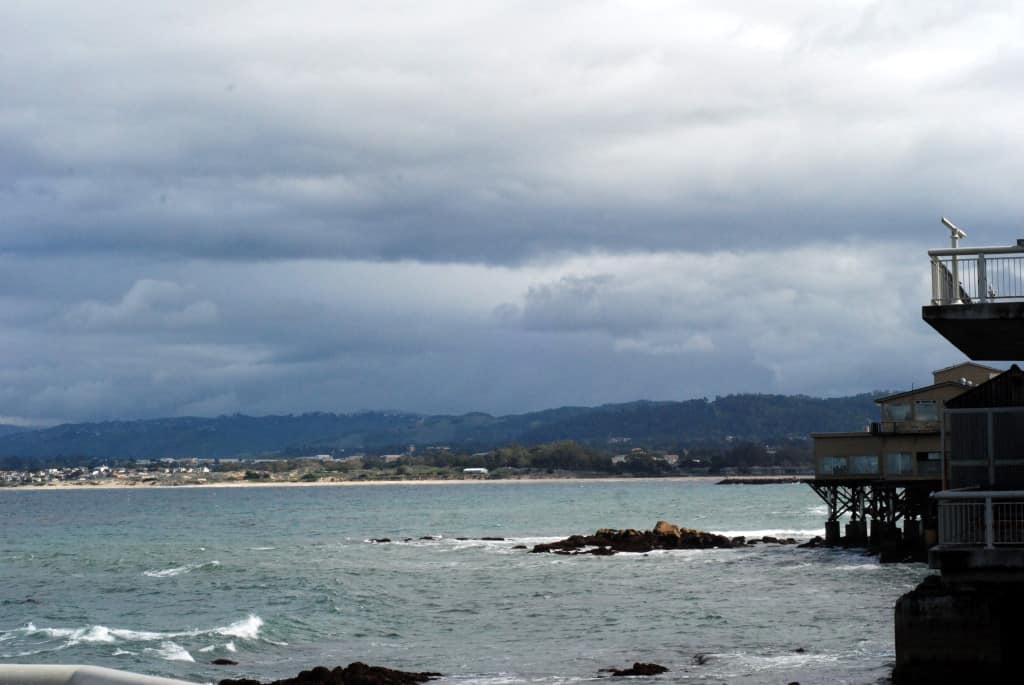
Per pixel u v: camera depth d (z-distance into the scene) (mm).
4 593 62469
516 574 70812
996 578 24844
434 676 35906
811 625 45438
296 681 34062
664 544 89875
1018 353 30688
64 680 13203
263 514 181500
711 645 41406
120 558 86938
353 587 63062
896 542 69312
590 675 35875
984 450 29812
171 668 38031
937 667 26750
